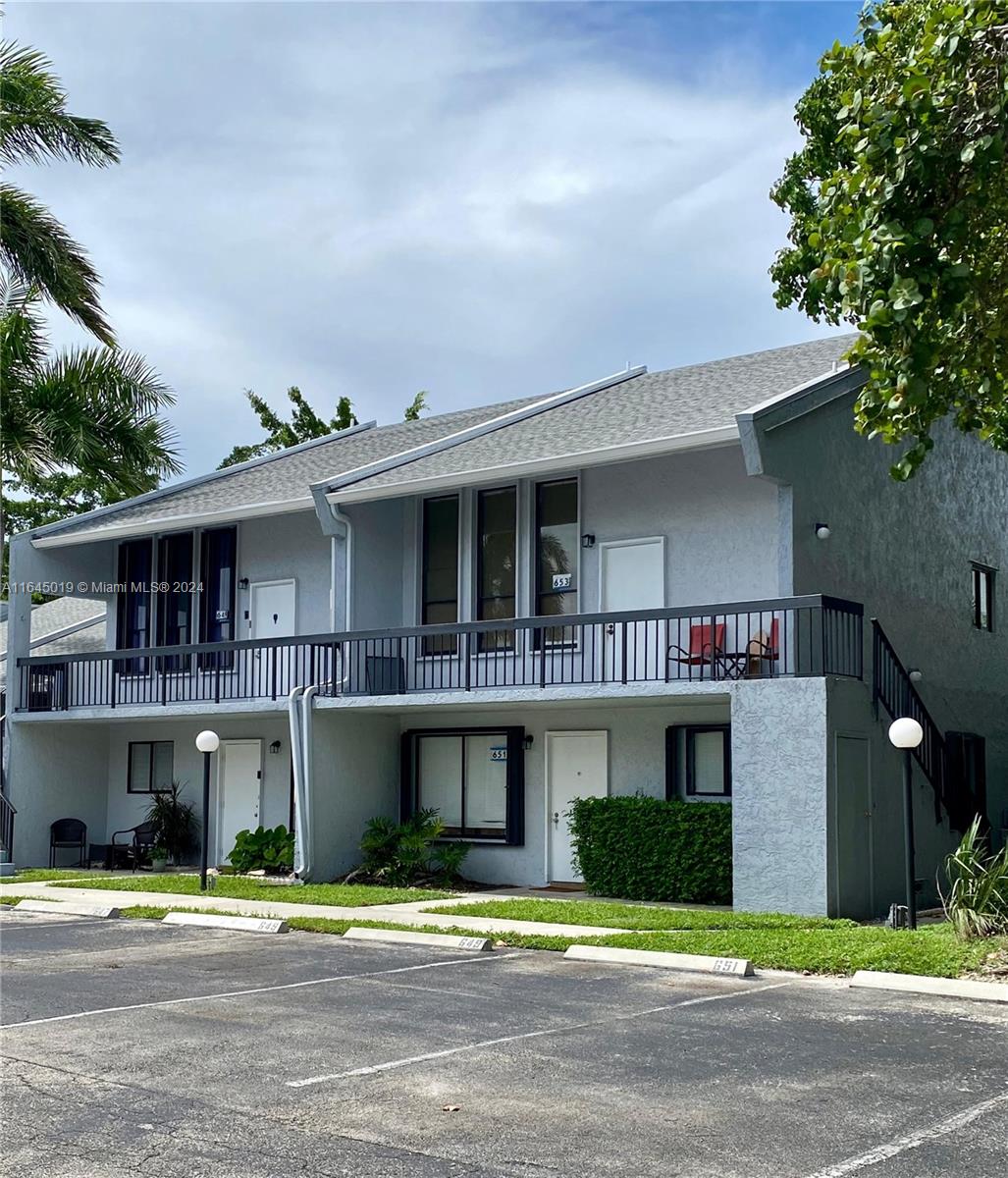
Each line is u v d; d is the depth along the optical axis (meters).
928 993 11.77
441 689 21.83
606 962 13.79
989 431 15.21
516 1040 9.76
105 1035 9.94
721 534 20.23
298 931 16.50
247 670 24.22
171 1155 6.88
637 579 21.03
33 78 25.70
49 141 26.03
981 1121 7.53
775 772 17.22
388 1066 8.89
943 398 13.55
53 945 15.27
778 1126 7.44
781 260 23.09
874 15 13.41
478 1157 6.88
